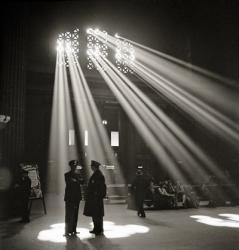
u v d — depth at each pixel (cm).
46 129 2089
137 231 884
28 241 766
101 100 2214
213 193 1521
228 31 2345
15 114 1373
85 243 740
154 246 707
